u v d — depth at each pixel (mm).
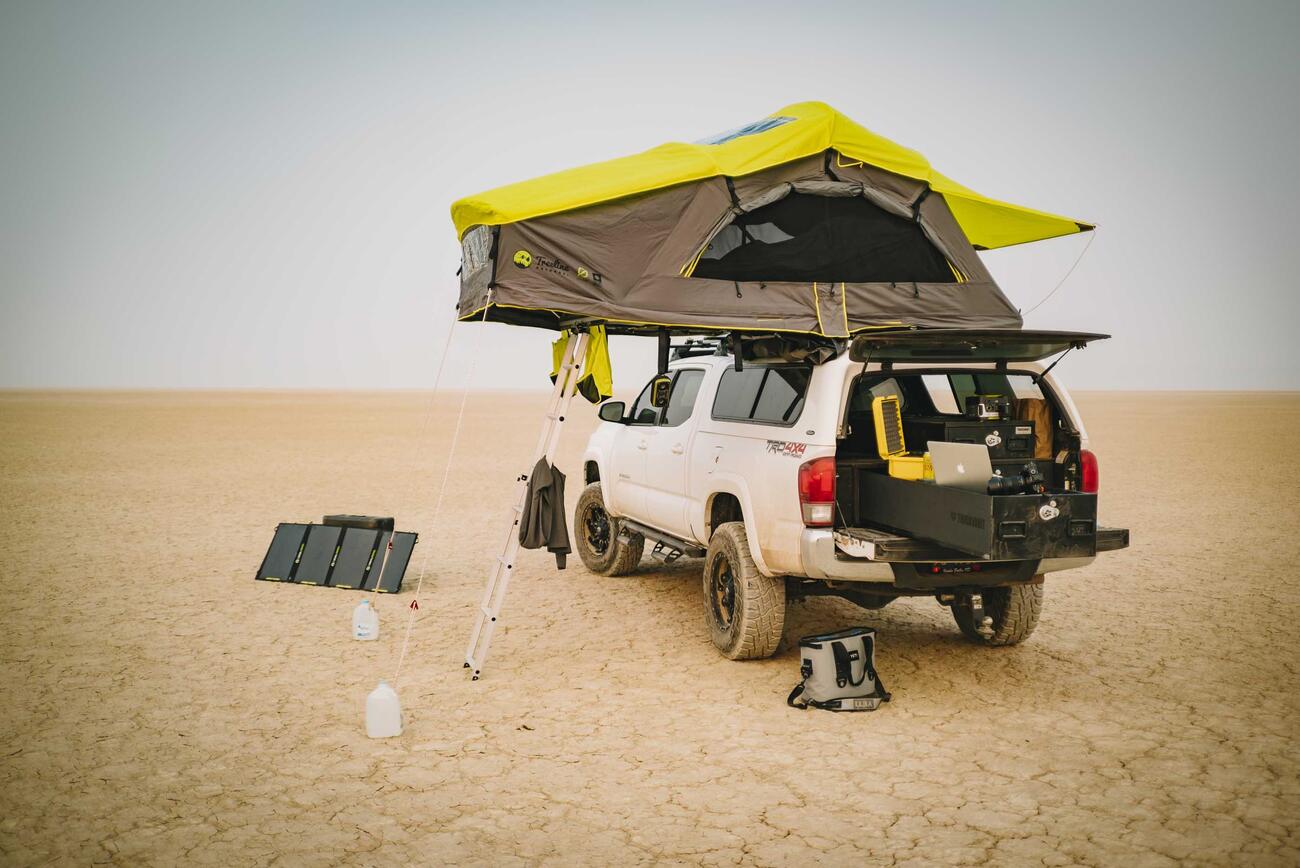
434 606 8398
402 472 21547
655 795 4492
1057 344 5688
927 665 6598
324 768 4832
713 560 6844
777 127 6379
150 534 12539
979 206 7199
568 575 9758
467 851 3947
